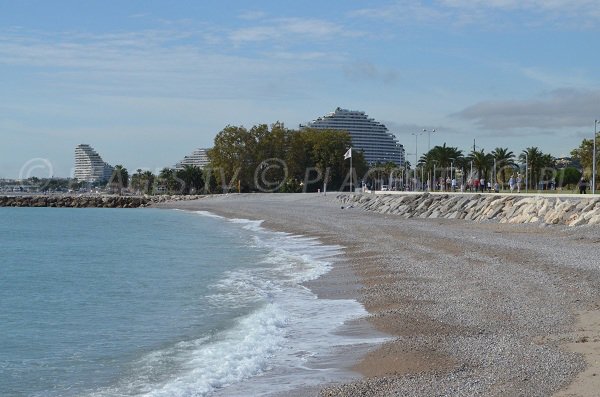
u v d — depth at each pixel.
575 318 15.31
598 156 83.94
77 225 78.44
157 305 21.86
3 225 79.50
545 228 40.66
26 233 65.25
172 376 13.02
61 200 157.25
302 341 15.16
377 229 46.66
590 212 39.69
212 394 11.54
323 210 81.38
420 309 17.67
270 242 45.34
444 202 60.41
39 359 14.96
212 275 28.94
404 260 28.53
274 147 143.50
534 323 15.05
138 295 24.30
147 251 43.25
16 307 22.44
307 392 11.17
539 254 27.00
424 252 30.95
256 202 116.50
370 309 18.61
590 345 12.58
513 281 21.00
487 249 29.95
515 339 13.54
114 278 29.81
